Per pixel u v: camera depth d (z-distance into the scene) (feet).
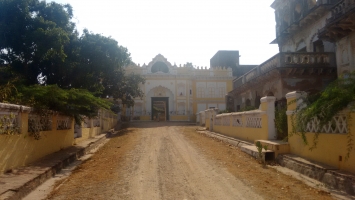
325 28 39.19
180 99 128.16
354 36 38.24
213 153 38.32
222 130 58.70
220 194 20.74
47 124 35.14
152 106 127.95
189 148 43.34
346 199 19.13
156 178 25.52
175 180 24.75
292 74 45.93
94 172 28.86
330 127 24.53
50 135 36.22
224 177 25.52
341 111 22.56
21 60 45.21
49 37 42.32
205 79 131.85
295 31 56.90
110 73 77.61
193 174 26.84
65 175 28.09
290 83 46.06
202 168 29.32
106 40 63.36
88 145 46.11
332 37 41.65
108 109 47.98
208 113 73.82
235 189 21.88
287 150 31.73
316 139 26.30
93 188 22.74
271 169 28.66
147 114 126.31
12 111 25.54
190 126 92.38
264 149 33.55
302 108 27.22
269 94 52.54
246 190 21.57
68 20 51.90
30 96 31.71
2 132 23.93
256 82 56.24
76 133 51.16
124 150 43.55
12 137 25.62
